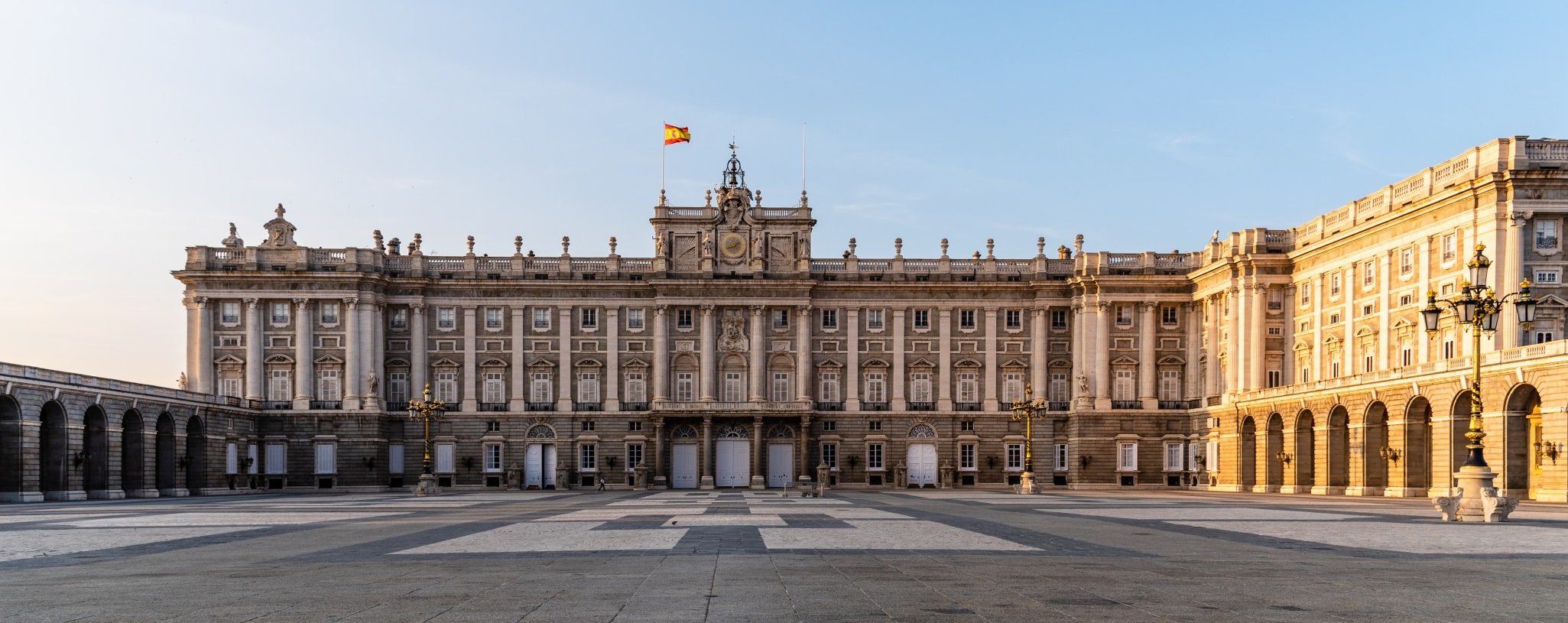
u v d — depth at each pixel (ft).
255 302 376.68
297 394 375.86
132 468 308.40
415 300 388.37
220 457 350.02
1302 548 96.58
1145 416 380.78
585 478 387.96
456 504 228.02
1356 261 298.76
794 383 391.45
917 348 396.16
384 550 97.76
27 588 69.97
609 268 392.68
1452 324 255.91
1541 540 105.50
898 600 60.95
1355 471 279.28
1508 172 241.14
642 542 103.19
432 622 53.47
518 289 391.45
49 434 274.57
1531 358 219.61
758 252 391.04
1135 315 385.91
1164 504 213.46
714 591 64.95
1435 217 263.49
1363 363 294.66
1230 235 347.56
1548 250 244.22
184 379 373.81
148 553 99.14
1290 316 335.67
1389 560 84.84
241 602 61.72
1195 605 59.06
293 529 134.31
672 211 392.06
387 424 384.06
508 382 390.63
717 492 323.78
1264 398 323.37
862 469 391.45
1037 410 326.44
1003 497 269.23
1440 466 245.45
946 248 397.39
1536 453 226.17
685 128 395.96
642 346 392.47
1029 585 67.87
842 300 395.96
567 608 58.23
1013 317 397.19
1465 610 57.21
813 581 69.92
